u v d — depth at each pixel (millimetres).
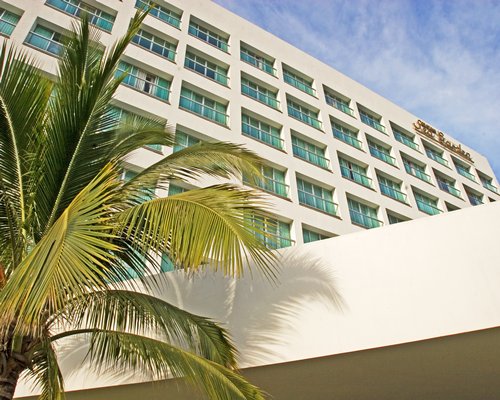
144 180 6613
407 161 29812
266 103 23781
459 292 7066
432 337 6727
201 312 7980
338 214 21344
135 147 7137
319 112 26469
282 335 7309
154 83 19625
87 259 3561
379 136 29062
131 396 7789
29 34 17047
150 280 8539
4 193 6020
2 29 16609
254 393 5328
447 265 7410
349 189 22984
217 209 4891
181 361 5367
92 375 7453
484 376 7816
